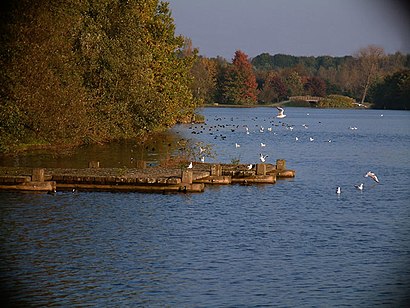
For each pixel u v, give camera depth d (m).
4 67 71.94
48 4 76.56
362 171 75.31
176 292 30.16
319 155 92.81
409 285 31.52
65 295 29.47
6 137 71.56
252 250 37.12
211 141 106.19
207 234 40.44
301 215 47.25
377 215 48.12
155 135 112.62
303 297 29.95
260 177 61.09
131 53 91.12
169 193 53.50
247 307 28.61
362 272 33.50
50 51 75.88
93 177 53.78
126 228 41.19
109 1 90.88
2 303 28.33
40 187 51.94
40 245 36.88
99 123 87.88
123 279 31.70
